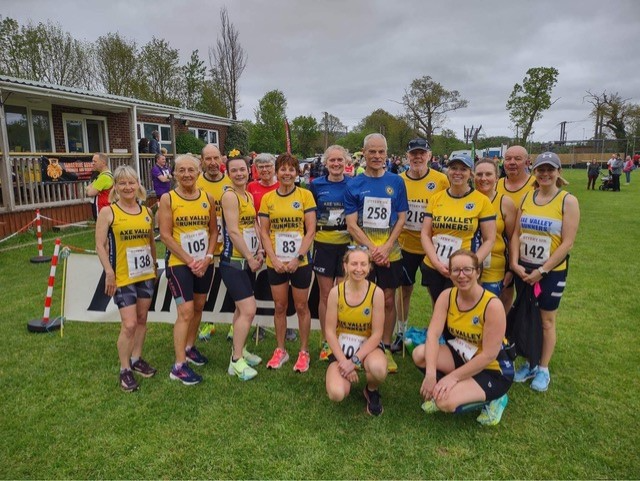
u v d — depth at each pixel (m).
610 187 21.50
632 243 9.31
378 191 3.83
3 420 3.12
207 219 3.77
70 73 26.98
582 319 5.06
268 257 3.89
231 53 35.00
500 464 2.71
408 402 3.43
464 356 3.17
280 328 4.05
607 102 55.06
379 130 54.53
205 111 34.25
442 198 3.68
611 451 2.81
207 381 3.75
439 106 54.69
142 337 3.83
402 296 4.49
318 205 4.08
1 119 9.38
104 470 2.65
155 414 3.23
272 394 3.53
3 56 24.64
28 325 4.73
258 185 4.66
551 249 3.46
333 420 3.17
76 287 4.72
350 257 3.21
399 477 2.61
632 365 3.96
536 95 41.69
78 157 11.42
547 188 3.50
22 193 10.49
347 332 3.44
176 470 2.66
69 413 3.22
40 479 2.57
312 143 54.59
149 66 30.98
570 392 3.52
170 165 15.66
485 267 3.74
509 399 3.44
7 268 7.28
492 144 57.00
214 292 4.59
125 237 3.53
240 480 2.58
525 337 3.55
